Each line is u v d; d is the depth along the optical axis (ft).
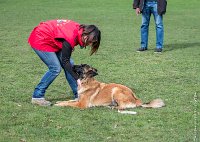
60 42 26.43
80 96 27.17
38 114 25.58
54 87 32.68
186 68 40.50
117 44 54.70
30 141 21.30
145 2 48.47
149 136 22.34
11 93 30.58
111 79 35.65
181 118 25.22
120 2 119.75
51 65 27.07
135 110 26.55
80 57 45.57
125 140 21.71
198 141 21.61
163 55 47.24
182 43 56.39
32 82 34.19
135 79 35.73
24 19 80.84
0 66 40.14
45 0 123.75
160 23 48.57
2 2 116.67
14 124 23.76
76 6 108.17
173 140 21.76
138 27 72.08
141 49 49.78
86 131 22.86
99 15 89.25
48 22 27.02
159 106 27.20
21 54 46.80
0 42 54.75
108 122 24.35
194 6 111.04
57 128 23.27
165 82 34.76
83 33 25.63
